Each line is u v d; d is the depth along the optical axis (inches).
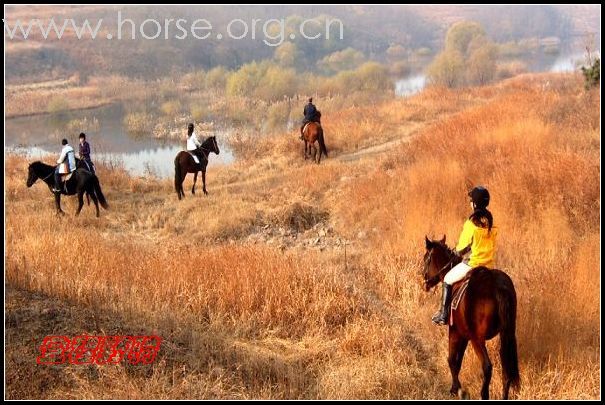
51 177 734.5
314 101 1927.9
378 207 642.2
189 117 1827.0
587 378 317.1
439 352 363.3
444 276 337.4
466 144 721.0
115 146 1477.6
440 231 533.3
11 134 1681.8
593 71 975.6
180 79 2755.9
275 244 614.2
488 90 1432.1
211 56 3462.1
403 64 3336.6
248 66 2315.5
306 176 786.8
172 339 358.3
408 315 412.5
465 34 3575.3
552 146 663.8
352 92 2137.1
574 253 450.3
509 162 630.5
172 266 476.1
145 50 3255.4
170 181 889.5
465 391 314.3
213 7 4731.8
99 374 309.1
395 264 492.7
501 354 289.6
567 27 6122.1
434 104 1246.3
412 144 818.8
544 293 385.1
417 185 626.2
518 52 4168.3
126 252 550.6
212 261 478.3
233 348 358.0
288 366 341.1
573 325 361.7
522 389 314.5
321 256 554.9
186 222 696.4
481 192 311.1
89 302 386.9
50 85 2583.7
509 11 6314.0
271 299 417.7
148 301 413.4
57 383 301.4
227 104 2003.0
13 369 304.0
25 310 354.3
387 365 341.4
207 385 309.3
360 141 995.9
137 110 2030.0
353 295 439.8
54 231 621.0
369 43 4815.5
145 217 730.8
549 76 2009.1
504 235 511.2
